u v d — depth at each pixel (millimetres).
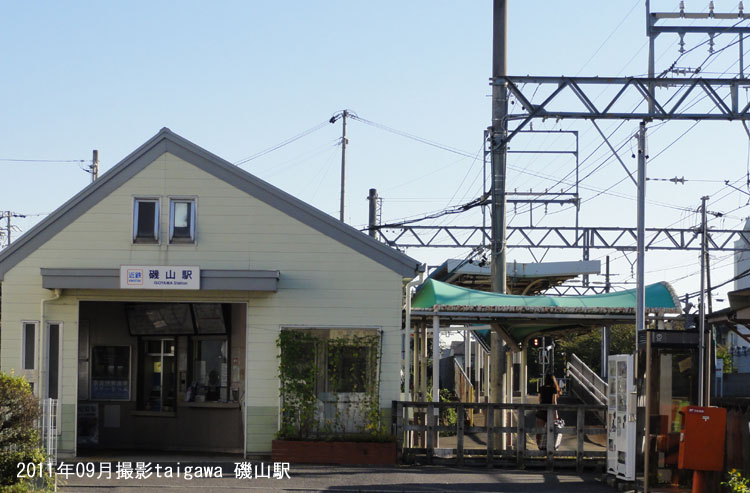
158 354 20469
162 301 18016
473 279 31594
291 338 17594
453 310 19125
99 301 19719
